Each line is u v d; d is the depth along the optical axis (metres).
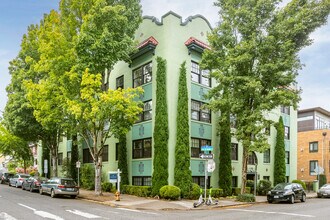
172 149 23.89
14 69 32.81
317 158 46.94
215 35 23.61
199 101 26.61
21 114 30.64
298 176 48.88
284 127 38.25
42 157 46.50
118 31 22.59
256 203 22.56
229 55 22.88
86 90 21.31
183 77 24.50
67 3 24.88
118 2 23.97
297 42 22.61
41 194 26.00
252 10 22.48
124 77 29.47
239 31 22.89
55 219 12.91
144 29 27.52
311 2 21.66
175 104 24.47
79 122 23.69
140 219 13.27
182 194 22.78
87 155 35.12
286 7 22.31
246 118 21.97
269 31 22.23
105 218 13.40
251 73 23.11
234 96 23.02
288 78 22.42
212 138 27.47
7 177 43.41
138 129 26.80
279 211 17.27
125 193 26.31
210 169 19.20
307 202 24.78
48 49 22.62
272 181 35.75
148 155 25.58
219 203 20.64
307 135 48.59
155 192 23.06
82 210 16.05
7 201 19.72
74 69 21.97
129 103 22.06
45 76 26.97
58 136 34.09
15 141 42.34
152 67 25.84
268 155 35.78
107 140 31.33
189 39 25.77
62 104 23.00
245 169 23.52
